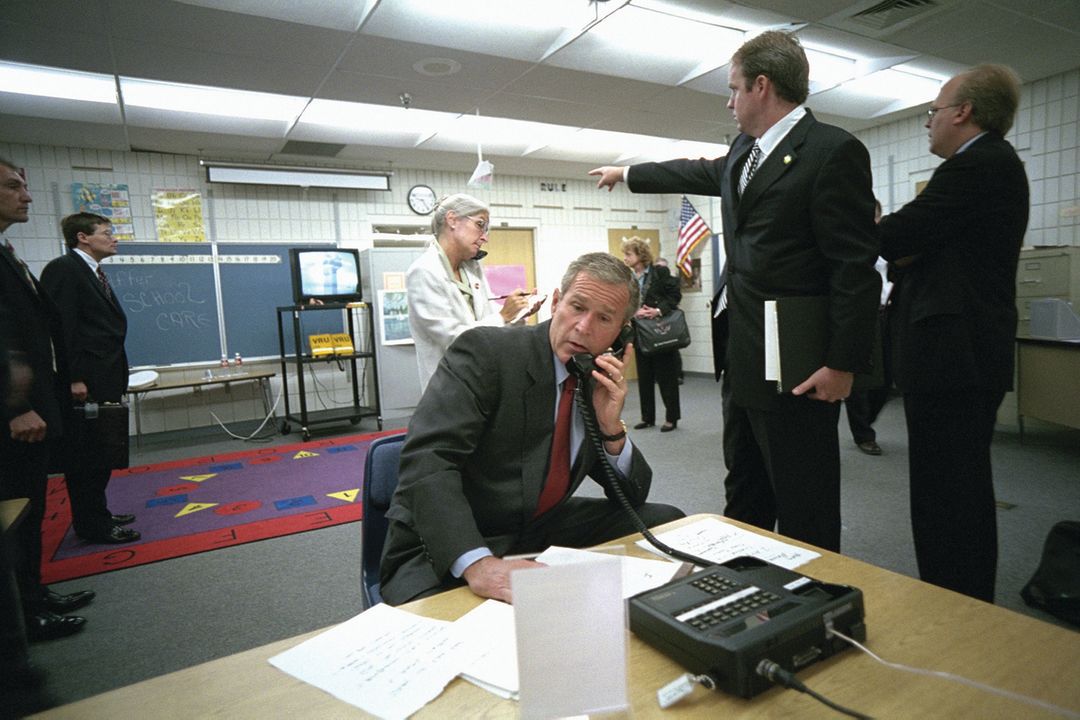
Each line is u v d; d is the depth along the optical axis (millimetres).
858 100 5074
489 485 1153
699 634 626
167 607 2227
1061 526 1893
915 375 1472
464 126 5332
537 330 1209
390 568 1100
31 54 3420
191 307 5527
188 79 3883
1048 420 3643
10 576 603
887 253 1438
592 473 1296
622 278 1103
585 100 4656
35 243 5043
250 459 4531
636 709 575
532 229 7555
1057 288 4078
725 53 4020
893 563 2258
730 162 1536
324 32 3334
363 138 5320
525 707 545
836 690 590
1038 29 3785
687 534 1026
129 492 3752
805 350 1317
